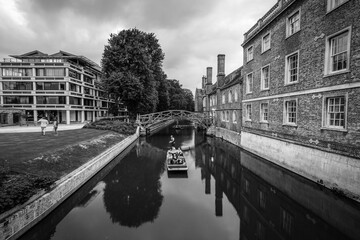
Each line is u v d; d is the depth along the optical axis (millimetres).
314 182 9875
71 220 7691
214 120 32000
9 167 7672
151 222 7590
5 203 5473
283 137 12680
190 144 24297
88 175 10805
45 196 6949
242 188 10984
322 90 9406
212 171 14047
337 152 8469
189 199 9680
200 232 6965
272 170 12703
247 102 18250
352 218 7297
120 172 13625
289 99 12039
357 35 7684
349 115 7988
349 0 8016
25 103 33438
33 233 6371
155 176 12891
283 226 7320
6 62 32625
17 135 16266
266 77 15250
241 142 19594
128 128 25594
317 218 7535
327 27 9148
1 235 5172
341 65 8617
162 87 41906
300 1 11016
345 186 8039
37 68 33062
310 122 10227
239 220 7770
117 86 25438
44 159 9484
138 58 27219
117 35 27844
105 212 8328
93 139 16312
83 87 38281
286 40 12359
